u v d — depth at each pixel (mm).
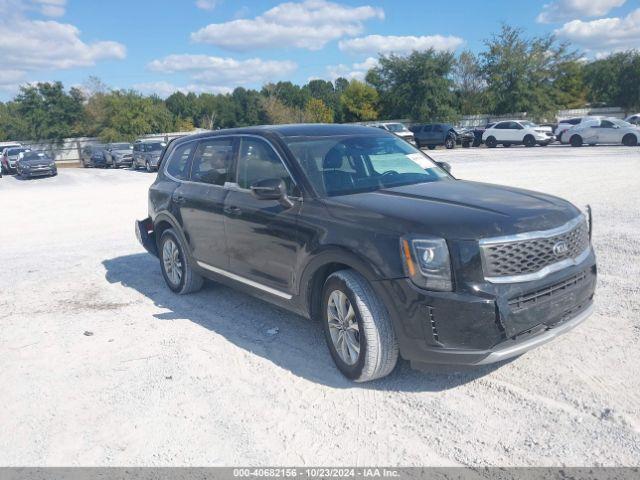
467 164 22969
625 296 5395
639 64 52688
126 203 15914
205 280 6469
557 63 48188
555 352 4281
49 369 4562
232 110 87438
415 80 49531
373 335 3779
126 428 3605
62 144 53062
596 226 8648
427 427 3426
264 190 4387
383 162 4992
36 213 14875
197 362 4527
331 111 68500
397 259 3588
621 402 3539
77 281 7273
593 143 32250
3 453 3414
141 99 53781
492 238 3496
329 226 4082
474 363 3488
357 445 3285
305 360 4477
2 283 7336
